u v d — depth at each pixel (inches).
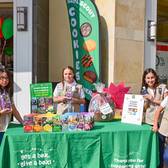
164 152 163.5
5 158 142.2
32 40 246.2
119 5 271.0
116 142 147.5
